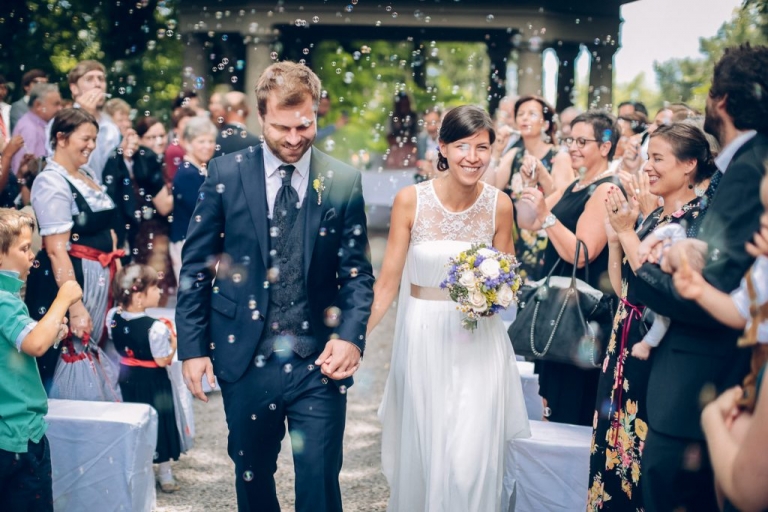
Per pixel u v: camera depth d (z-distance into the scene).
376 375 6.62
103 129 5.95
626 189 3.24
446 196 3.48
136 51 12.64
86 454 3.56
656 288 2.62
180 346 3.08
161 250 6.73
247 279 3.08
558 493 3.47
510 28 12.70
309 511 3.02
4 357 3.07
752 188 2.48
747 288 2.32
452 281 3.27
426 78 19.52
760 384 1.64
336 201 3.15
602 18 12.86
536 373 4.43
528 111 6.23
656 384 2.70
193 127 6.43
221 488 4.22
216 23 12.61
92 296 4.41
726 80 2.58
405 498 3.43
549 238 4.13
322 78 18.80
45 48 10.98
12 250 3.20
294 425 3.10
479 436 3.29
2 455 3.04
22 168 5.38
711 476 2.62
